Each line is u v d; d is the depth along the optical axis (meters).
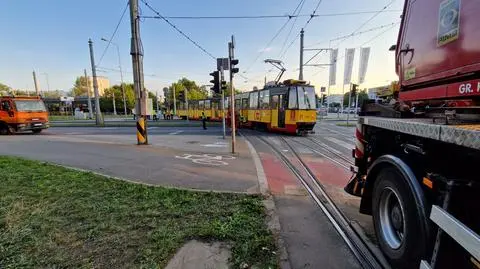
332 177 6.86
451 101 2.75
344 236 3.68
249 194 5.28
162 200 4.76
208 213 4.22
